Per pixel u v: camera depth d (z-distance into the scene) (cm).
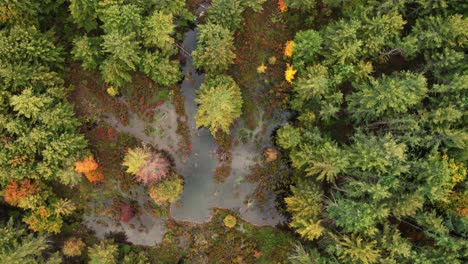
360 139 3681
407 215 3772
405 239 3575
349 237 3672
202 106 3834
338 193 3712
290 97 4262
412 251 3494
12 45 3516
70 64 4194
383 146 3462
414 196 3450
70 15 4038
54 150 3728
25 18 3684
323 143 3781
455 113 3397
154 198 4062
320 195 3716
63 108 3800
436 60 3675
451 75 3609
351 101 3794
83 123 4238
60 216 4038
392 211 3584
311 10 4203
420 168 3509
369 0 3681
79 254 4141
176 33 4247
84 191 4281
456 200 3609
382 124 3800
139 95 4272
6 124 3578
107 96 4259
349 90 4094
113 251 4022
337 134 4203
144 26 3697
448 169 3394
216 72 4053
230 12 3838
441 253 3509
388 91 3416
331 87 3766
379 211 3416
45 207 3866
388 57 3994
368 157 3453
